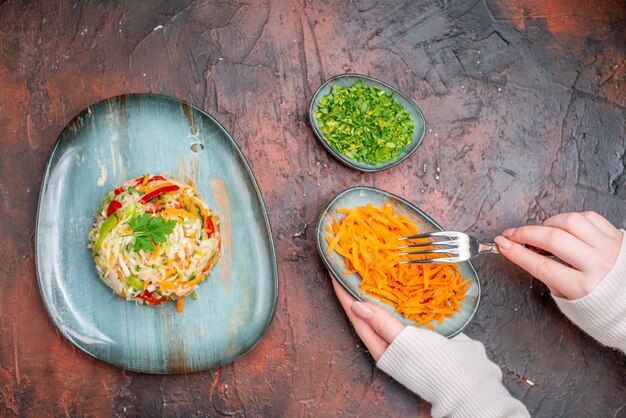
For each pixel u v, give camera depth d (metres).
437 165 0.74
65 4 0.72
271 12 0.74
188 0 0.73
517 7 0.78
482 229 0.74
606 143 0.77
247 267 0.68
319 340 0.70
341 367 0.70
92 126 0.67
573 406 0.73
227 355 0.67
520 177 0.76
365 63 0.75
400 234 0.68
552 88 0.77
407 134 0.71
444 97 0.76
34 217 0.68
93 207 0.67
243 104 0.72
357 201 0.69
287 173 0.72
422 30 0.76
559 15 0.79
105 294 0.66
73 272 0.66
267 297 0.68
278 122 0.73
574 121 0.77
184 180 0.69
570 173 0.76
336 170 0.73
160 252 0.63
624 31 0.79
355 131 0.70
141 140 0.68
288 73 0.74
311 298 0.71
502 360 0.73
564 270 0.66
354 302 0.66
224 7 0.74
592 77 0.78
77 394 0.67
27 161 0.69
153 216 0.63
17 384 0.67
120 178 0.68
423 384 0.66
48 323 0.67
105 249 0.63
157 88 0.72
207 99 0.72
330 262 0.68
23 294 0.67
